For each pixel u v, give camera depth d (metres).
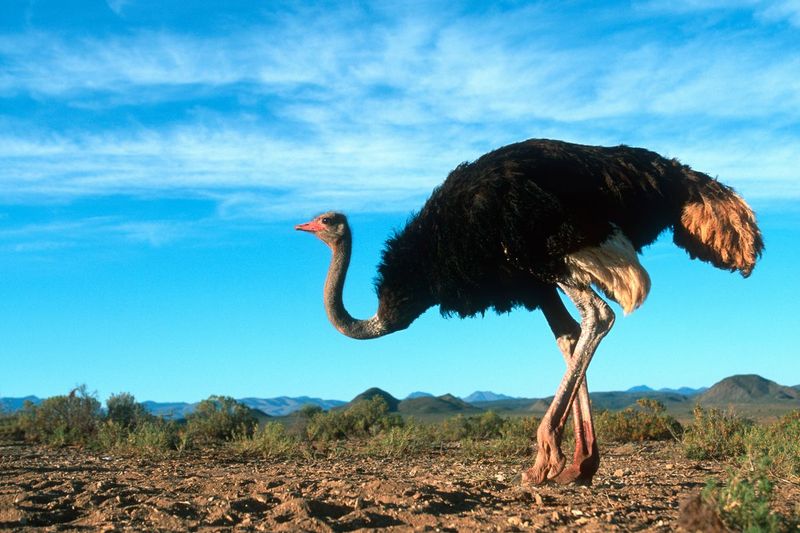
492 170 6.94
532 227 6.80
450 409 65.44
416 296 7.66
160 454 12.34
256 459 12.04
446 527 5.13
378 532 4.98
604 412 16.52
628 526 5.14
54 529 5.09
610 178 6.89
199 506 5.79
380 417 19.64
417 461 11.55
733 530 4.70
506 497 6.35
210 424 17.41
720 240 7.11
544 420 6.86
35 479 7.84
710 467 9.86
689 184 7.16
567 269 6.90
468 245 6.98
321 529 5.03
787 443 9.13
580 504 6.04
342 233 8.66
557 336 7.42
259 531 5.02
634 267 6.81
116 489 6.78
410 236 7.51
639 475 8.72
